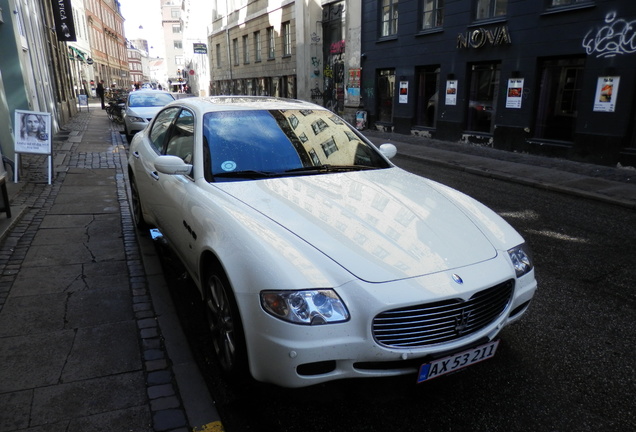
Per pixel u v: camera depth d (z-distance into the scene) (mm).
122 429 2371
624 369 3041
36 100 12219
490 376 2949
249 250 2441
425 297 2248
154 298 3795
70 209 6363
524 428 2496
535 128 12164
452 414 2598
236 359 2533
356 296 2234
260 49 29641
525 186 8969
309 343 2191
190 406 2562
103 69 55875
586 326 3590
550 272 4648
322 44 22578
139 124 13344
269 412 2594
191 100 4262
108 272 4297
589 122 10641
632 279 4496
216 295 2812
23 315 3482
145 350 3074
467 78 13922
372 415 2584
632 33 9562
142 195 4816
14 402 2537
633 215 6930
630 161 9961
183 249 3426
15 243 4977
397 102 16953
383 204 2979
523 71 12039
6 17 9633
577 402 2713
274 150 3588
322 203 2914
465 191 8391
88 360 2943
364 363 2318
